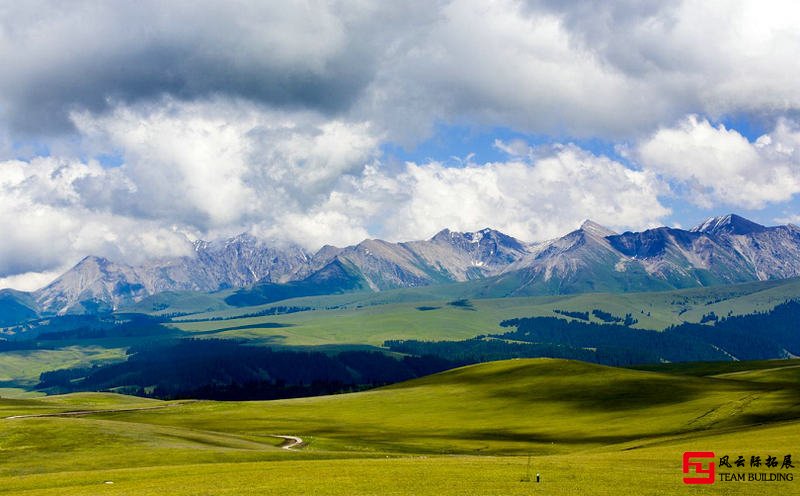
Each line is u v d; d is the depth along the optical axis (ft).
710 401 488.02
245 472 223.51
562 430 463.83
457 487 184.65
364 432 492.95
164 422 568.41
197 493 185.88
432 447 401.70
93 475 232.94
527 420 512.63
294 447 375.86
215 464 252.42
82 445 320.29
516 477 200.03
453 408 586.04
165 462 287.07
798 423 315.37
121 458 294.66
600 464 226.79
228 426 538.06
